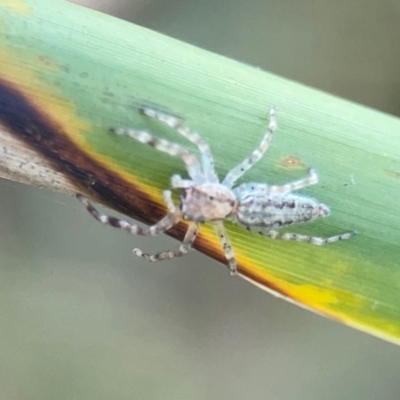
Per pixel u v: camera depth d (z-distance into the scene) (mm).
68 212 74
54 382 74
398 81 75
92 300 76
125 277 76
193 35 74
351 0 76
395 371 76
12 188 73
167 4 73
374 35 76
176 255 48
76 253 75
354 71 76
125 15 72
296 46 76
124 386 76
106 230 75
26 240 75
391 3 76
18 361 74
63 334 75
